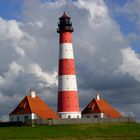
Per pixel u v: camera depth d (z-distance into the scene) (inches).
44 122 5339.6
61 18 5516.7
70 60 5487.2
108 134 4763.8
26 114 5738.2
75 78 5526.6
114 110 6240.2
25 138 4399.6
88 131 4899.1
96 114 6136.8
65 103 5467.5
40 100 5925.2
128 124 5472.4
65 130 4877.0
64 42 5487.2
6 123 5403.5
